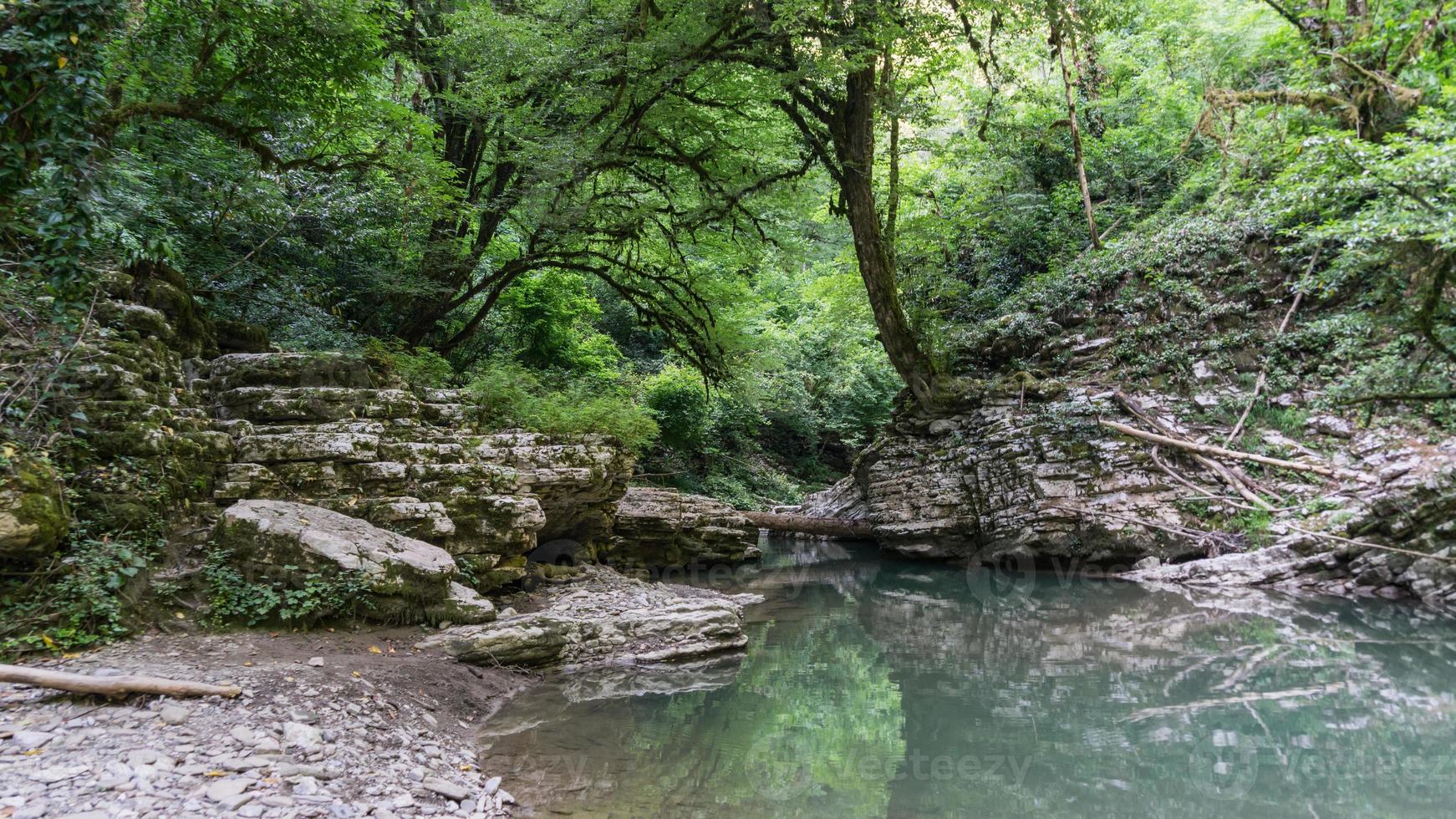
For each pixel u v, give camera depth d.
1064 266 19.75
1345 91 15.34
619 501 14.30
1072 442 15.03
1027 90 19.48
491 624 7.36
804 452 30.11
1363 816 4.50
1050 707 6.84
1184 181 20.03
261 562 6.48
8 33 5.23
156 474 6.40
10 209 5.78
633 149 14.54
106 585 5.53
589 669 7.77
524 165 13.73
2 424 5.67
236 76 9.45
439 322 16.08
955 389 17.33
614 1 12.29
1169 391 15.13
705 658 8.57
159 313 7.73
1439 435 12.09
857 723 6.42
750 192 15.47
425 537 8.07
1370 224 9.86
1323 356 14.22
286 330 11.03
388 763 4.43
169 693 4.50
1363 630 9.27
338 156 11.68
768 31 12.46
